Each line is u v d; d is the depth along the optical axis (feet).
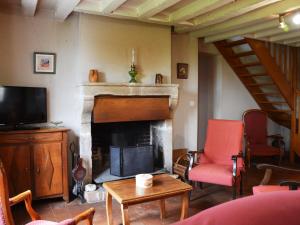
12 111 11.28
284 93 17.92
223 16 11.80
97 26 12.82
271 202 3.00
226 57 18.72
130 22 13.57
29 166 10.88
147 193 8.40
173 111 14.62
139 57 13.88
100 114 12.46
